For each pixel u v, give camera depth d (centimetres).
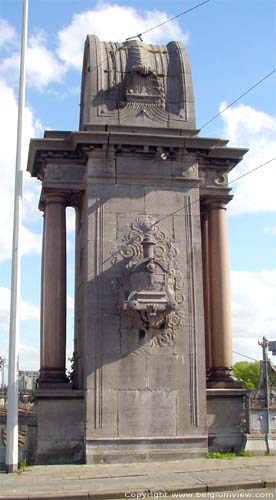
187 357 1884
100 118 1992
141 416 1823
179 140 1966
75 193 2030
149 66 2041
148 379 1848
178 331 1894
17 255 1775
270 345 2062
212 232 2078
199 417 1855
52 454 1803
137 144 1950
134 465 1725
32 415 1966
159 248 1931
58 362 1922
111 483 1445
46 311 1944
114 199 1939
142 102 2028
